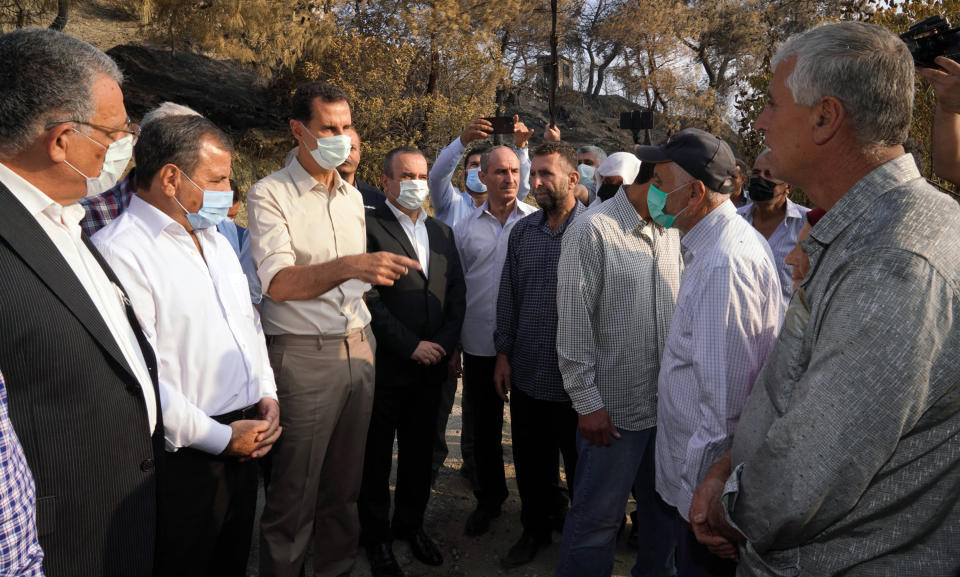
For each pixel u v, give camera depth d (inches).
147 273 70.3
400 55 500.4
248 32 422.9
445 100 528.4
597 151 196.1
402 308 115.2
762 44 937.5
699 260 73.3
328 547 104.1
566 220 114.2
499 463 130.1
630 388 90.4
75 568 55.2
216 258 81.0
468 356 136.6
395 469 155.3
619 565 119.7
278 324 93.6
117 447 57.4
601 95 1123.9
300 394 92.9
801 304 48.0
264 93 565.6
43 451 52.4
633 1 882.8
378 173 503.8
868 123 44.1
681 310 74.8
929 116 194.9
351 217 100.4
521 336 115.3
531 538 119.8
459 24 562.6
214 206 74.4
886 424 40.0
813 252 47.2
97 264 62.0
